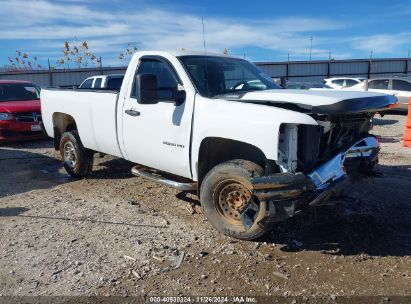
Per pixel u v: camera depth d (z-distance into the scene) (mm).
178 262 4082
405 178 6910
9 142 10945
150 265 4031
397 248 4371
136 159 5676
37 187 6742
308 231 4781
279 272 3889
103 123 6035
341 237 4625
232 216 4582
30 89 12336
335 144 4266
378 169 7512
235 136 4230
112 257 4199
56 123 7387
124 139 5680
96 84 13578
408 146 10164
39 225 5051
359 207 5504
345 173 4051
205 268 3980
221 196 4609
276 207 4004
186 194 6184
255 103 4398
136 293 3562
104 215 5359
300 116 3855
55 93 7215
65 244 4500
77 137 6867
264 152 4020
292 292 3561
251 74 5535
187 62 5055
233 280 3762
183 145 4848
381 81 18641
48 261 4125
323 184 4055
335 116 4121
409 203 5668
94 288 3641
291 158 3986
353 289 3596
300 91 4695
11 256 4238
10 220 5227
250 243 4488
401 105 17891
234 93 4848
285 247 4398
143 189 6484
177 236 4691
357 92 4648
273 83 5605
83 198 6090
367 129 4758
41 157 9148
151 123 5195
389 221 5059
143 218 5242
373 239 4582
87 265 4039
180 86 4914
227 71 5258
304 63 41125
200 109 4629
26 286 3684
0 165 8406
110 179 7105
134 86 5508
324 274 3854
